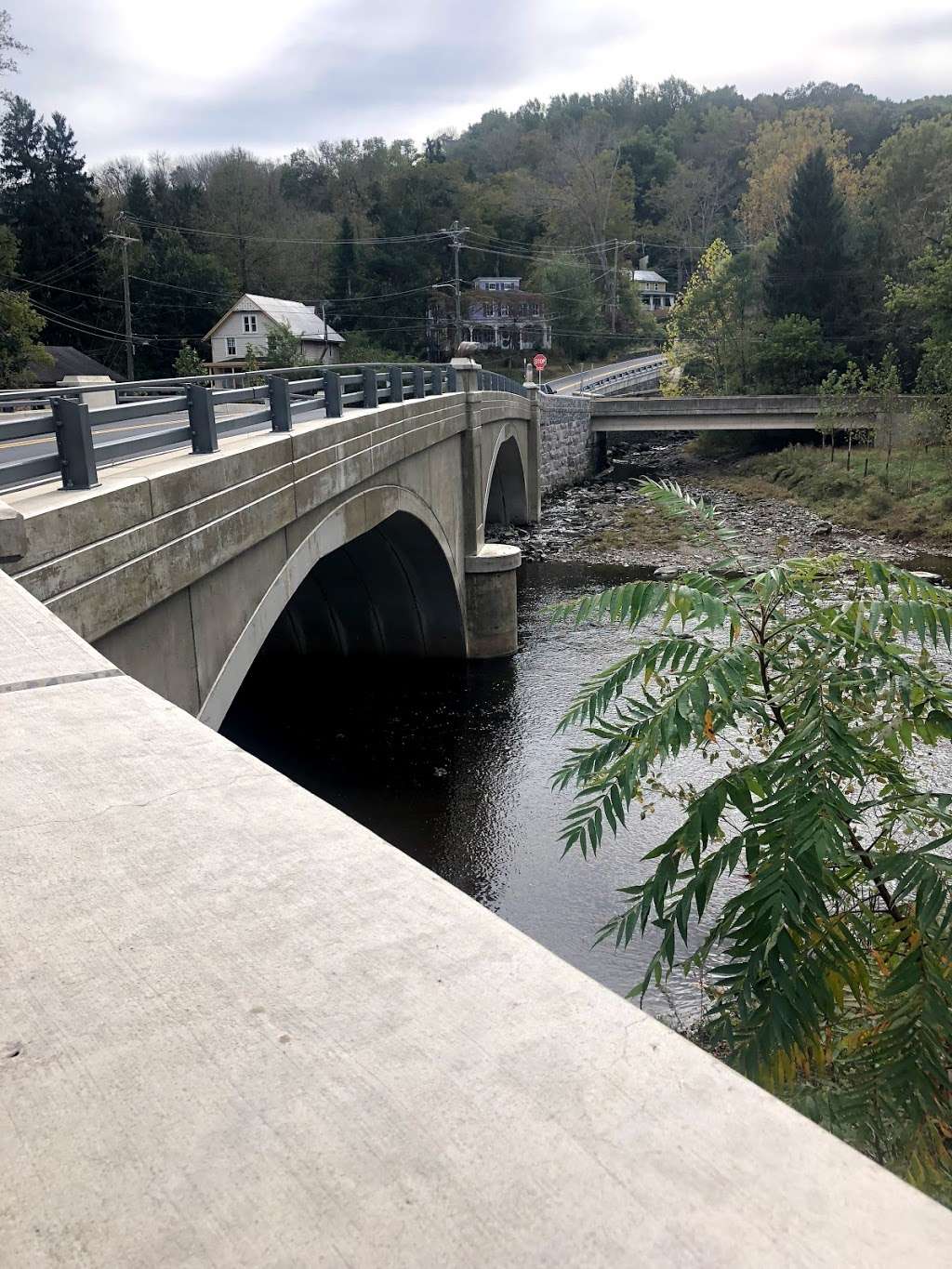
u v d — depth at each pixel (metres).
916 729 4.16
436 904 1.54
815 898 3.60
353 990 1.32
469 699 22.05
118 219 79.06
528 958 1.38
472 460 25.75
